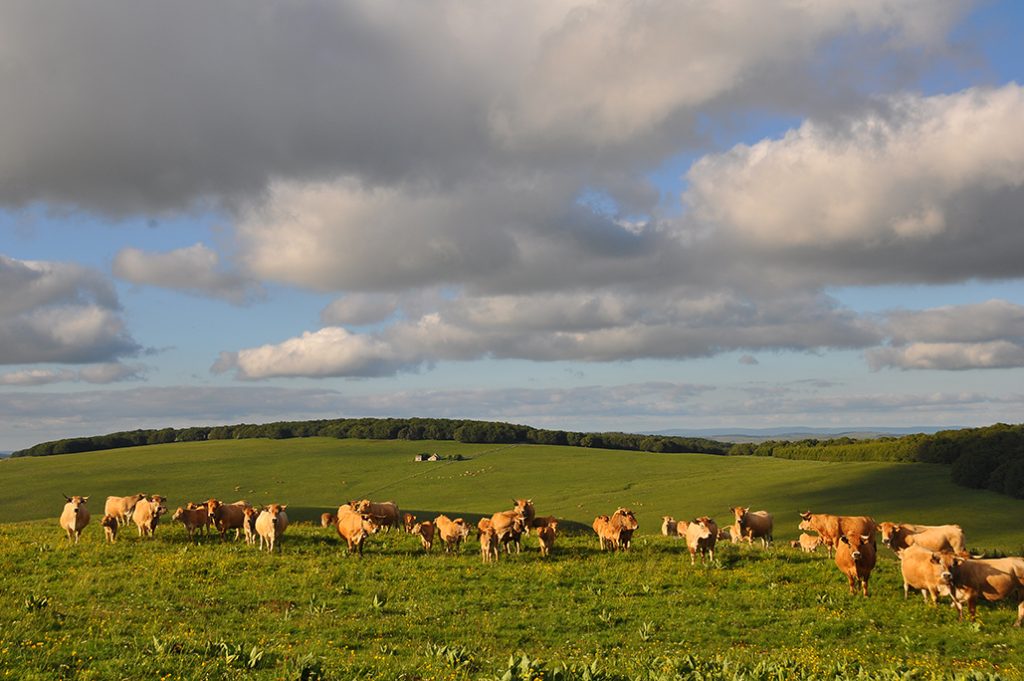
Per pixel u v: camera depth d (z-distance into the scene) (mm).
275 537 30438
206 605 21578
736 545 32906
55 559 27109
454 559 28734
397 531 39875
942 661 17375
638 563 27906
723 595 23500
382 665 15422
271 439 170125
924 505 83875
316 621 20219
